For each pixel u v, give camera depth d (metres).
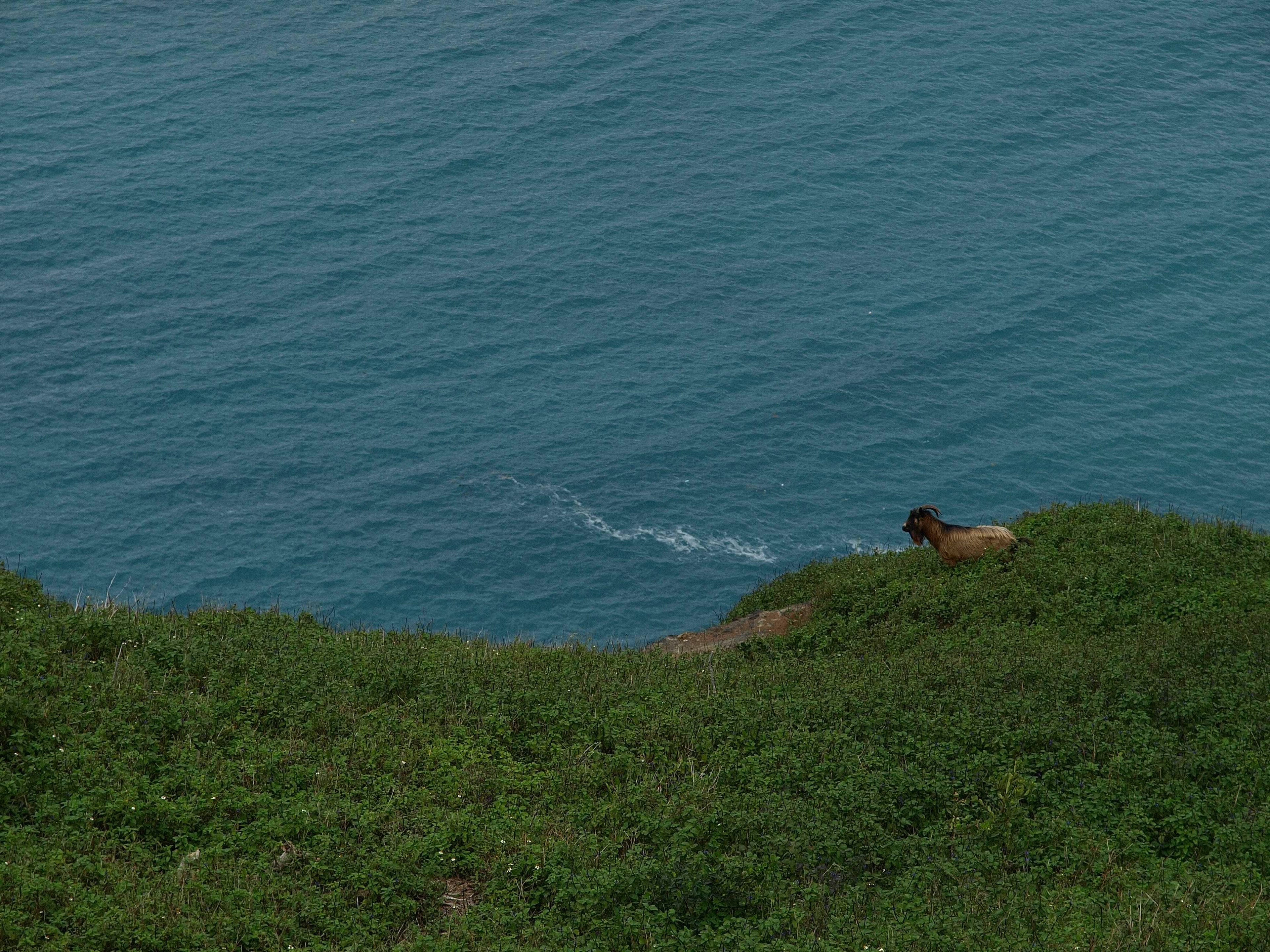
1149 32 116.25
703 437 71.25
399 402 74.25
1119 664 16.56
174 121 102.38
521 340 79.88
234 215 91.31
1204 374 76.06
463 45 114.75
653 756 14.79
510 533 64.00
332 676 16.12
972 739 14.72
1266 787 13.23
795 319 81.81
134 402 72.88
